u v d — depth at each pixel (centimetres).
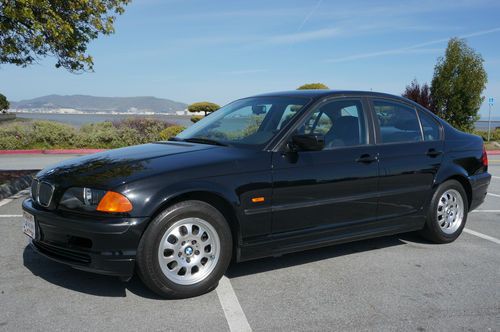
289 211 410
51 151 1788
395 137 496
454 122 2297
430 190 514
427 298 382
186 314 343
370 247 524
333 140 447
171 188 353
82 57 843
